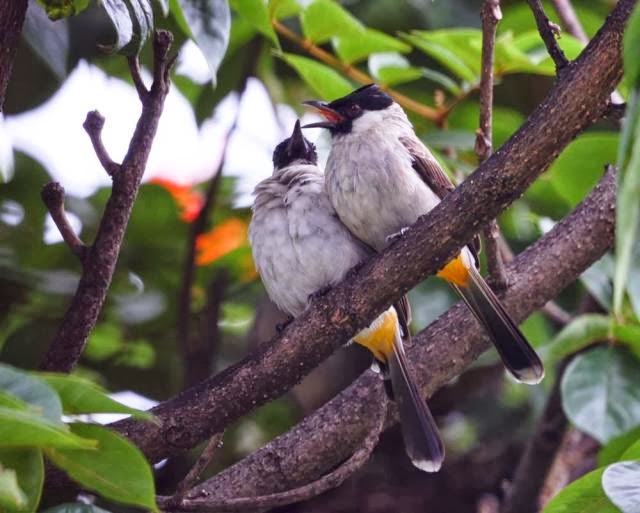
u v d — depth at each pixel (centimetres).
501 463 1203
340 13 953
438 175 980
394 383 880
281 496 682
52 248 1133
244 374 720
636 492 586
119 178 732
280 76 1286
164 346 1160
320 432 841
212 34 725
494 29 753
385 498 1166
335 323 717
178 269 1180
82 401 498
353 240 978
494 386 1249
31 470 485
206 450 684
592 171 998
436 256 692
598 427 876
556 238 879
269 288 998
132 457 512
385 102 1023
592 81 628
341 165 962
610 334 902
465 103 1190
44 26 980
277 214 980
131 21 671
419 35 1001
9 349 1078
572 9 1170
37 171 1133
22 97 1100
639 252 816
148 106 727
